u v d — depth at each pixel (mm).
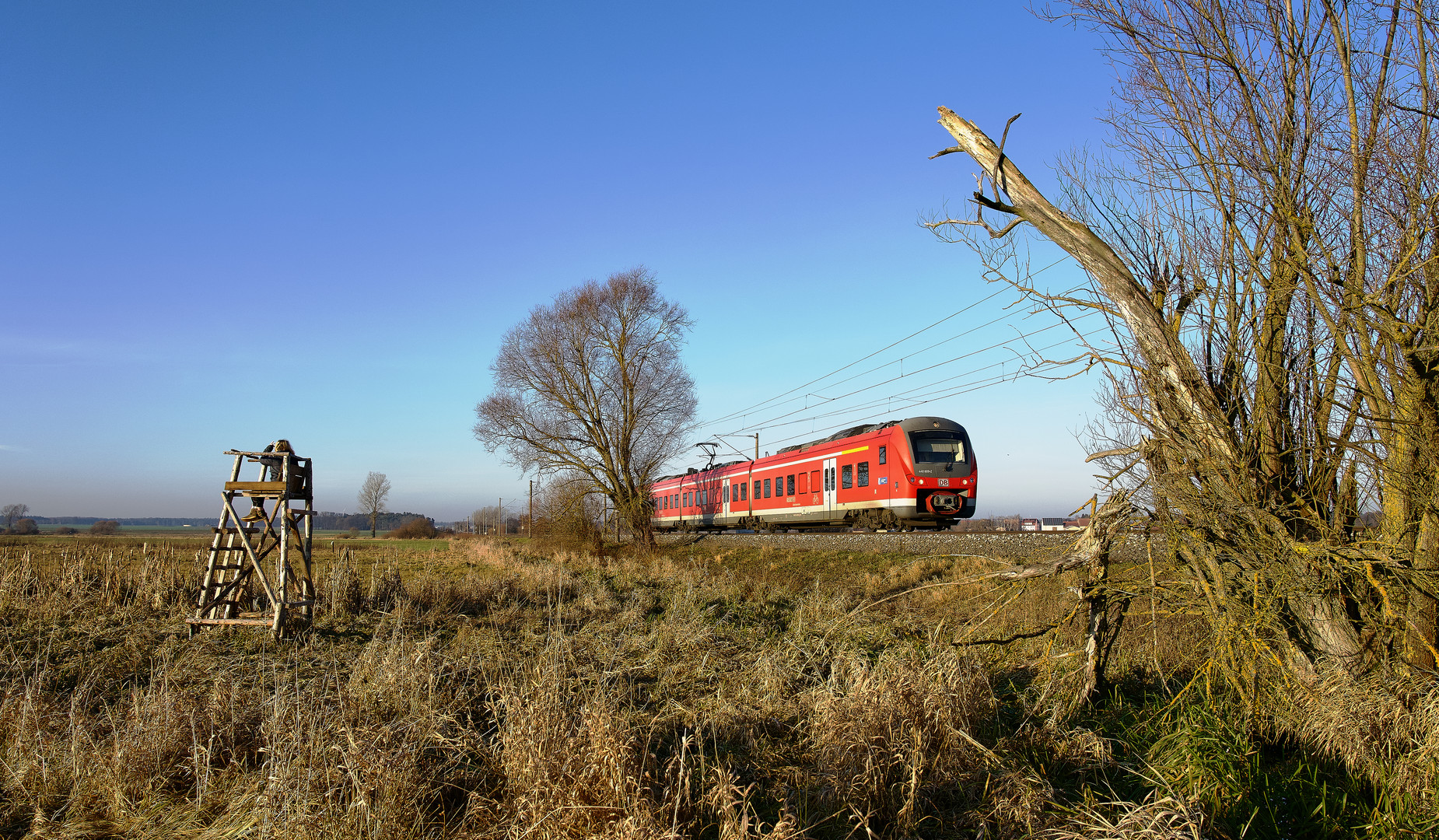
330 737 4895
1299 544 5523
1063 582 9688
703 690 7309
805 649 8516
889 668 6355
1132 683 7285
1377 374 6082
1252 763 5215
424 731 5270
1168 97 6867
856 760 4996
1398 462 5793
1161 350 6145
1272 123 6473
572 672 7586
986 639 7883
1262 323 6363
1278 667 5695
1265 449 6293
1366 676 5629
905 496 21406
